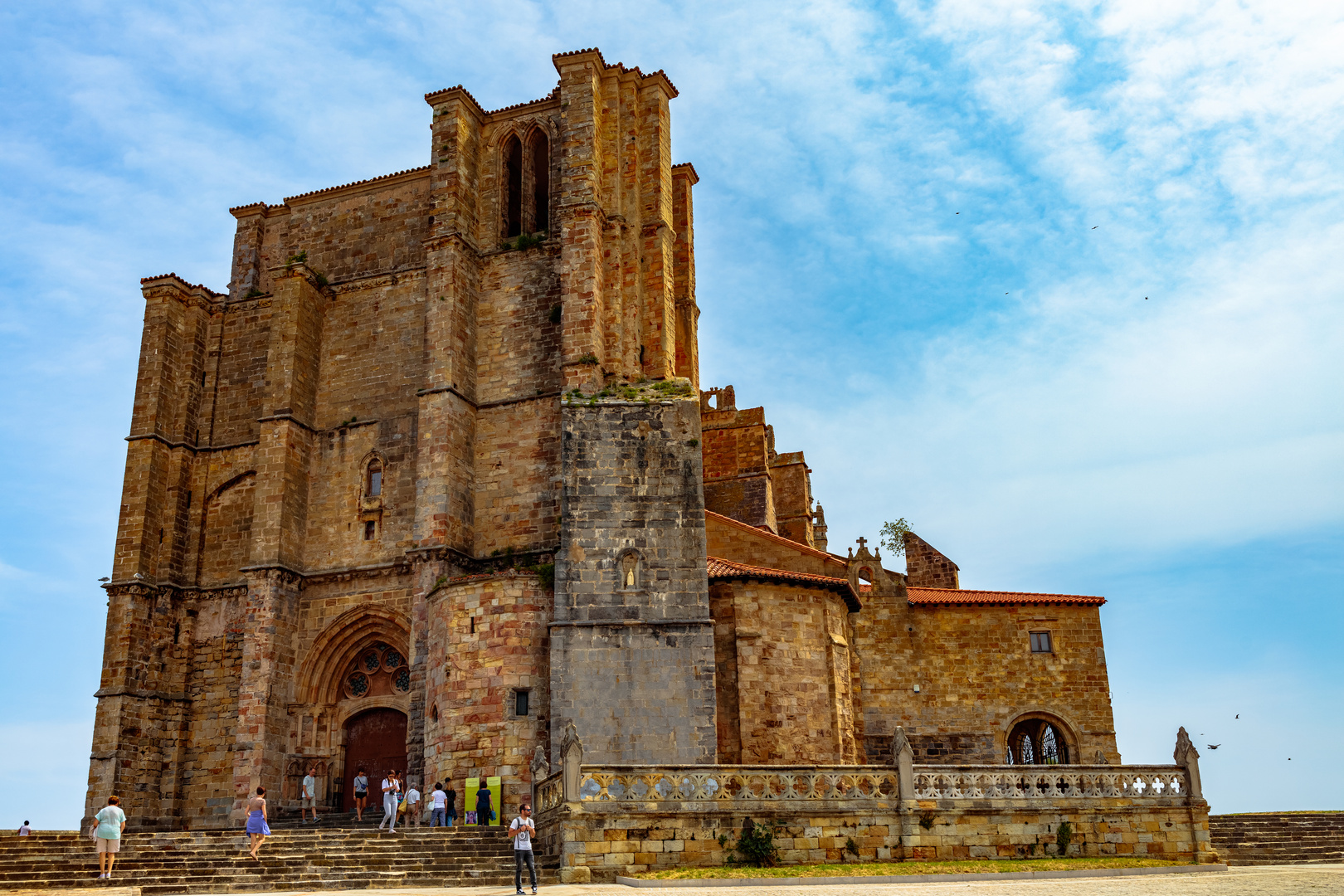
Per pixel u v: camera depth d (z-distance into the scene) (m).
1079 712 46.84
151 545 49.09
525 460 45.78
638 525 39.41
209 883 27.22
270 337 52.06
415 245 51.31
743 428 62.09
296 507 48.00
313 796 42.94
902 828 28.25
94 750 45.56
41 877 26.53
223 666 48.28
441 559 43.22
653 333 47.75
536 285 48.00
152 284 52.62
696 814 27.50
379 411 49.03
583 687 37.28
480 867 28.61
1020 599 48.31
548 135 50.06
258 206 55.12
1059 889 22.66
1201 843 29.23
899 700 46.69
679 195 57.72
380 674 46.78
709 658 37.62
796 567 45.38
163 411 51.03
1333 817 38.22
